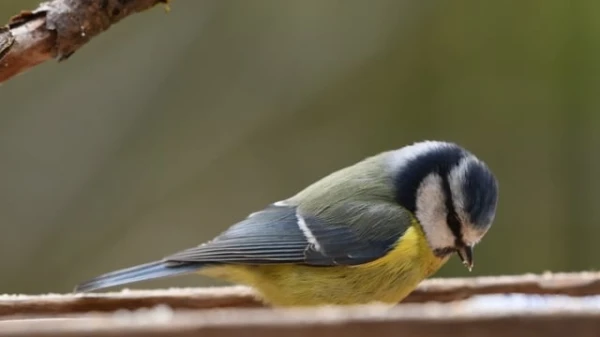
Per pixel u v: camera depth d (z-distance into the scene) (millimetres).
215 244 1833
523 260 2066
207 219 2062
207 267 1832
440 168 1847
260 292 1836
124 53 2068
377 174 1855
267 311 1748
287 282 1836
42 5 1782
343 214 1841
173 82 2070
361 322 1740
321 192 1851
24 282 2039
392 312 1744
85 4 1781
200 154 2070
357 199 1847
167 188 2064
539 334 1742
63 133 2057
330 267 1836
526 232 2072
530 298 1828
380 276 1837
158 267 1827
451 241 1846
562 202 2074
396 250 1837
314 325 1739
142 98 2066
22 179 2051
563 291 1832
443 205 1844
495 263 2064
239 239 1835
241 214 2070
